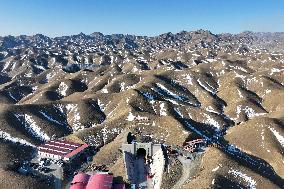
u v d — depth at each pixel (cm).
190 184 9688
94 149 13288
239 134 14150
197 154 11775
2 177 10675
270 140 13200
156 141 13100
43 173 11325
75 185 9969
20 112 15575
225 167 10319
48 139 14500
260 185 9906
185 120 14988
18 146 13250
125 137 13038
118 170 10981
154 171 10988
